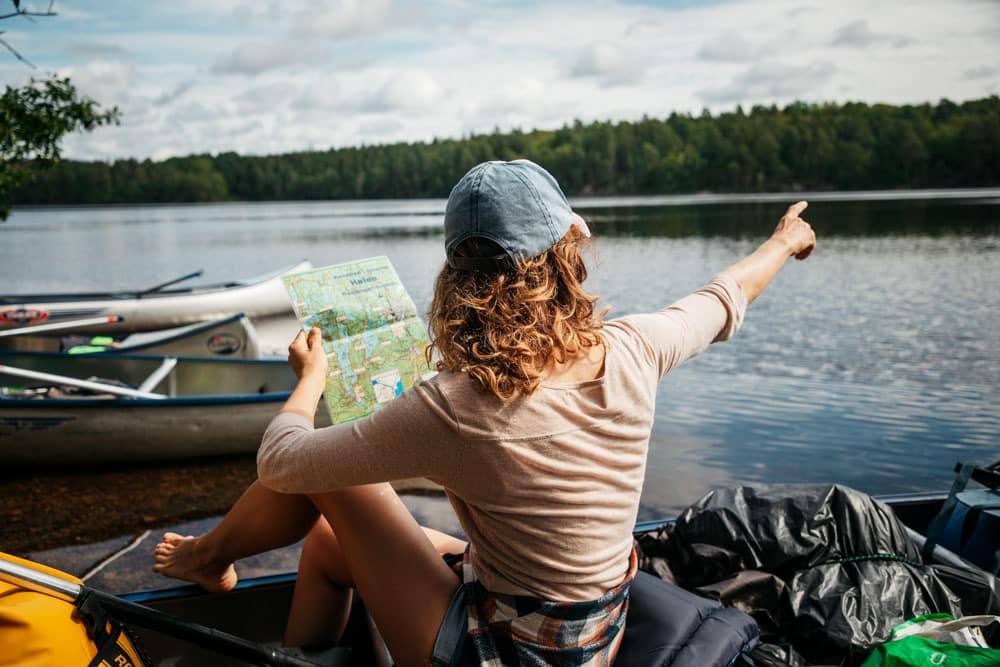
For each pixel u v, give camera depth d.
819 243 22.80
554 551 1.25
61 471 5.37
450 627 1.36
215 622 2.09
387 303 1.74
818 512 2.00
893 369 7.79
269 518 1.75
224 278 18.88
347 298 1.71
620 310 11.72
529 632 1.29
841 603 1.83
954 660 1.55
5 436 5.22
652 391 1.33
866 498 2.05
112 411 5.34
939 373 7.61
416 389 1.23
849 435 5.80
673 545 2.10
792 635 1.85
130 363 6.56
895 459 5.32
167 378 6.50
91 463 5.40
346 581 1.73
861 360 8.20
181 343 7.34
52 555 4.11
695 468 5.16
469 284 1.26
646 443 1.33
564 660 1.29
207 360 6.53
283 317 10.00
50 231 46.59
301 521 1.75
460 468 1.22
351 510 1.46
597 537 1.26
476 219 1.24
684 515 2.12
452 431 1.20
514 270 1.24
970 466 2.30
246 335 7.51
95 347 7.34
